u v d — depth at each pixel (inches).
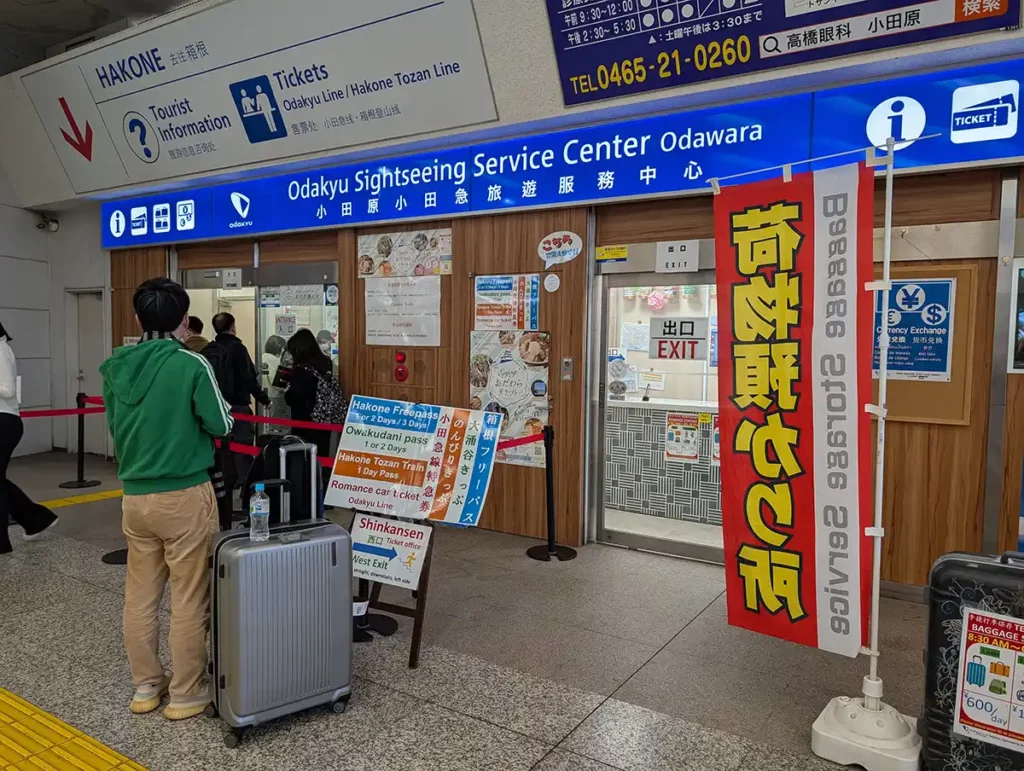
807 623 104.0
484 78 177.2
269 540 100.5
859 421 96.6
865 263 94.6
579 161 183.9
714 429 180.1
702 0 145.7
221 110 223.0
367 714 107.1
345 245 231.9
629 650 130.5
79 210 312.3
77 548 183.8
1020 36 125.1
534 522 202.1
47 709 107.4
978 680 85.7
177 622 104.2
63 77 245.9
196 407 102.0
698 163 168.2
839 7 135.5
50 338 323.3
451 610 148.7
